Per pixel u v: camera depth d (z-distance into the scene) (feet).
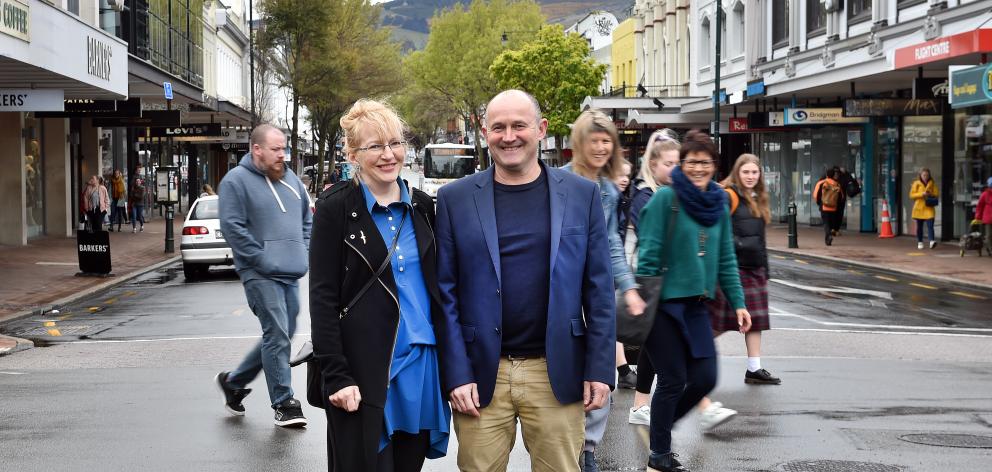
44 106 68.39
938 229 94.89
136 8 117.39
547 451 14.60
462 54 297.94
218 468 21.40
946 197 92.53
